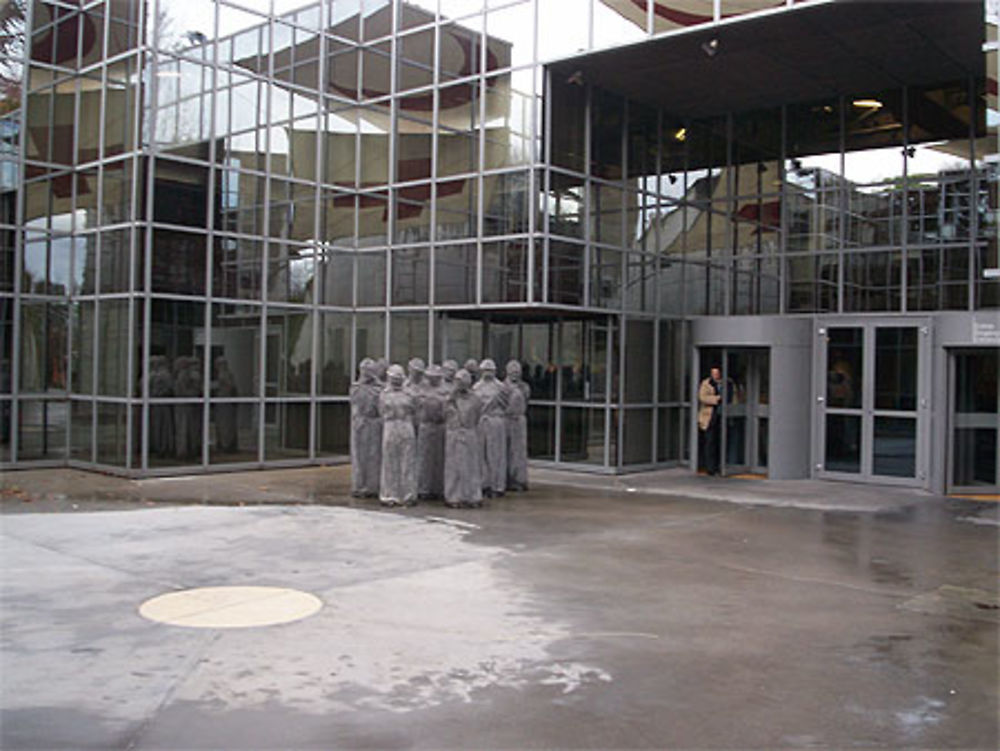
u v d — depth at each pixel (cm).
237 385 1780
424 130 1888
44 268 1823
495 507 1395
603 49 1600
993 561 1060
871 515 1362
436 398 1456
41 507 1334
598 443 1827
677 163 1986
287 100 1888
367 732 557
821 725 580
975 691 645
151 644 716
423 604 841
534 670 672
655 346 1897
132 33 1670
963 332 1547
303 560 1012
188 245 1706
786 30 1485
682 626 790
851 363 1720
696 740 554
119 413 1667
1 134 1848
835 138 1891
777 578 970
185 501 1403
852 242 1870
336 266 1967
